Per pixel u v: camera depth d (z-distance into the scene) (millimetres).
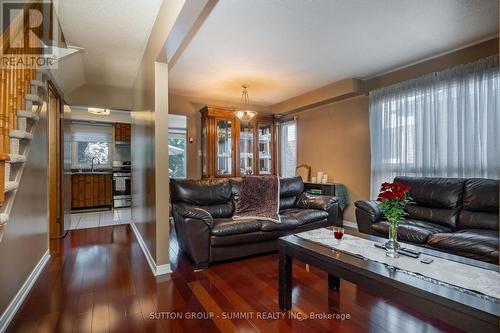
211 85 4531
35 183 2572
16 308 1942
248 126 5469
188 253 2914
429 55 3344
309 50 3160
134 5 2229
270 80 4266
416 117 3537
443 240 2334
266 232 3088
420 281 1295
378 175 4004
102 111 6387
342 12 2373
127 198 6840
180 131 7508
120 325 1756
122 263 2895
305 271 2678
